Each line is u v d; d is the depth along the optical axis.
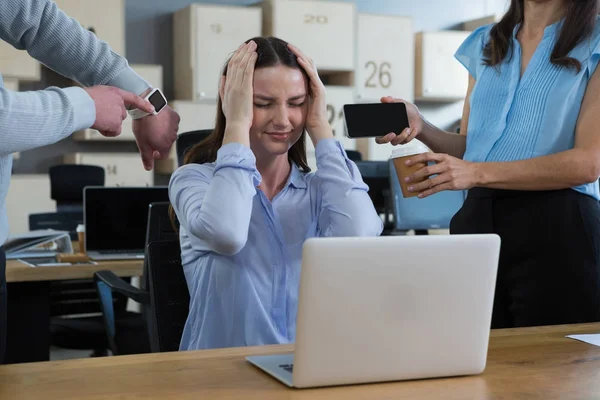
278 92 1.69
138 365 1.25
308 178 1.84
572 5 1.88
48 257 3.11
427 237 1.15
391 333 1.15
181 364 1.26
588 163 1.80
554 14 1.94
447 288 1.17
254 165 1.63
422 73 7.09
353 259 1.11
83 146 6.20
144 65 5.98
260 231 1.71
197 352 1.34
